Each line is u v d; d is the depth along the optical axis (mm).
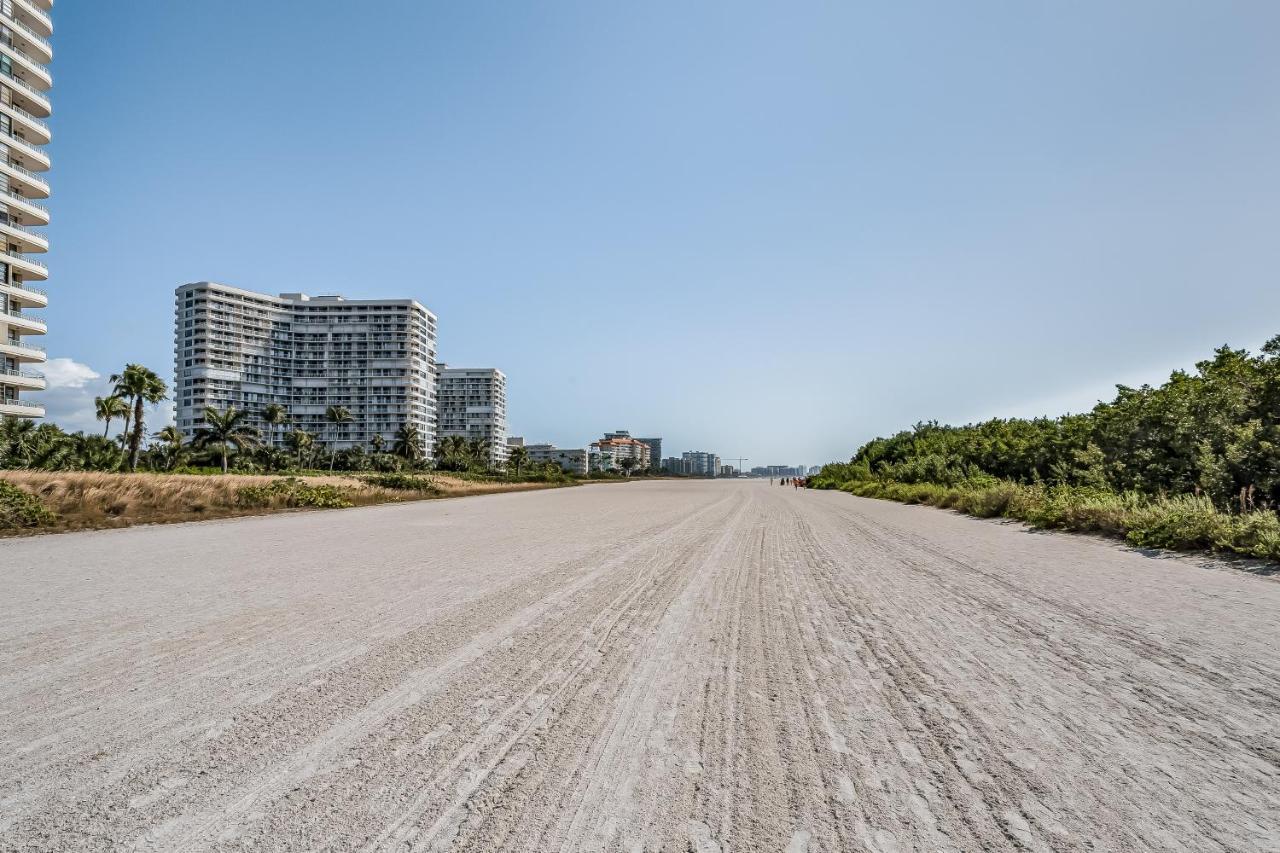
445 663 4480
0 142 50594
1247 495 11500
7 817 2473
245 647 4883
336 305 154000
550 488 67812
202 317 138500
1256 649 4785
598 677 4184
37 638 5141
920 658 4621
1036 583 7625
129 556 10406
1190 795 2660
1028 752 3072
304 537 13703
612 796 2650
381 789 2697
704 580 8047
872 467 53938
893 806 2570
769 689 3963
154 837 2342
